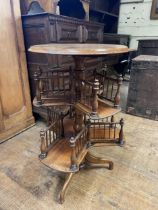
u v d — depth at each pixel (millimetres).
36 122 2043
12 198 1104
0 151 1540
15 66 1644
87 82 973
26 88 1813
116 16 3789
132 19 3861
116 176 1270
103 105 1086
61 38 1768
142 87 2012
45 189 1168
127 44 3877
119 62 3625
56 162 1062
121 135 1273
